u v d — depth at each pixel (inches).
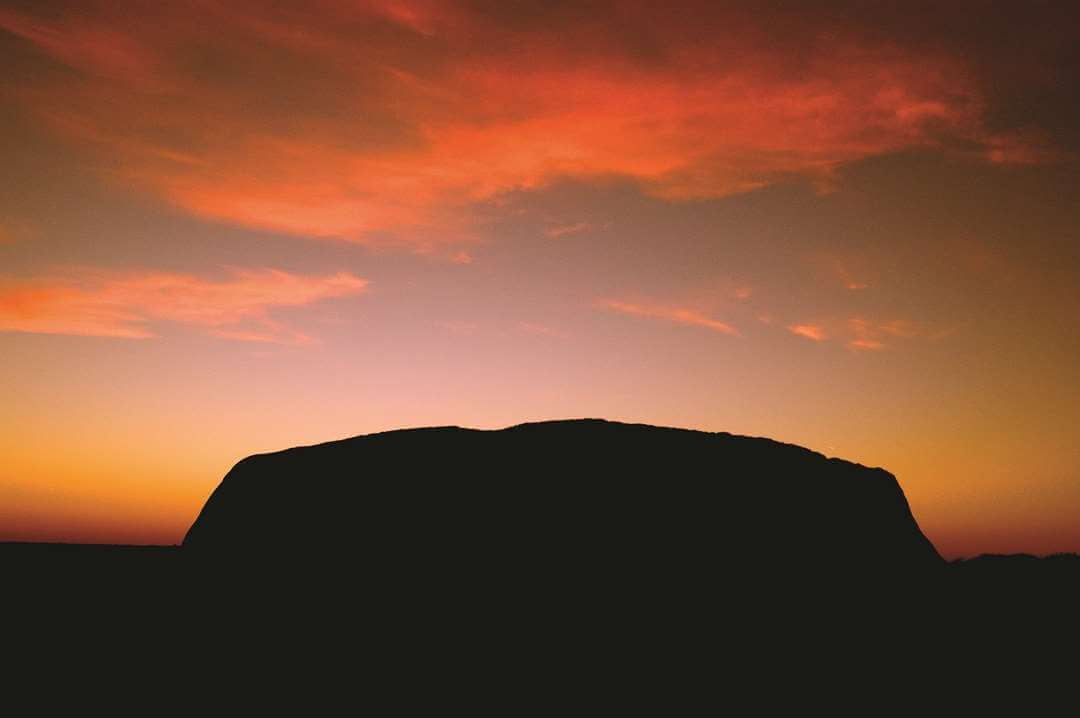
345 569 475.8
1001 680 449.1
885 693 428.1
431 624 441.7
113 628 489.4
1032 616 534.0
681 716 394.6
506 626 437.7
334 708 403.5
